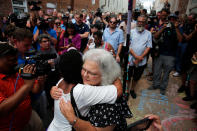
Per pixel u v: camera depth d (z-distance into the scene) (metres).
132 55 2.78
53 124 1.00
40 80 1.38
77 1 12.55
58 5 11.17
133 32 2.77
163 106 2.73
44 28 2.82
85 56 0.90
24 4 8.85
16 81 1.19
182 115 2.48
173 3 8.59
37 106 1.75
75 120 0.76
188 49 2.84
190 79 2.79
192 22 2.98
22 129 1.32
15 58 1.16
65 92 0.89
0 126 1.11
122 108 0.94
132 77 3.07
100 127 0.76
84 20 6.91
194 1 5.63
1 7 7.80
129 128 0.94
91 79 0.85
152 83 3.67
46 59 1.20
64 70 0.87
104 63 0.84
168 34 2.80
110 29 3.07
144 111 2.59
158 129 0.96
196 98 2.85
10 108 0.96
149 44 2.73
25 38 1.53
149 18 4.50
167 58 2.96
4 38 2.07
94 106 0.81
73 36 3.09
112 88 0.84
